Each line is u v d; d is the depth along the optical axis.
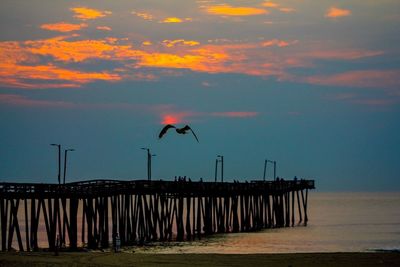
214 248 98.50
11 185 87.88
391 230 141.88
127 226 106.81
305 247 101.56
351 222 175.12
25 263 69.31
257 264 72.38
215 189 123.62
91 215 99.75
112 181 105.94
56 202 92.62
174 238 116.06
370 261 75.75
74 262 70.69
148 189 108.56
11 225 88.69
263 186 138.50
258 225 139.12
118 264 70.31
